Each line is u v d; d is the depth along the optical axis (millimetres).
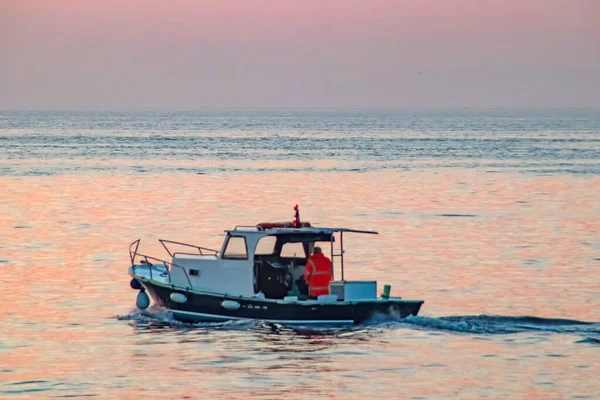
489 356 73438
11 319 85688
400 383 66875
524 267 113500
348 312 83250
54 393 64438
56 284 101438
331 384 66375
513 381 67250
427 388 65750
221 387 65688
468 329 81438
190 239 133125
